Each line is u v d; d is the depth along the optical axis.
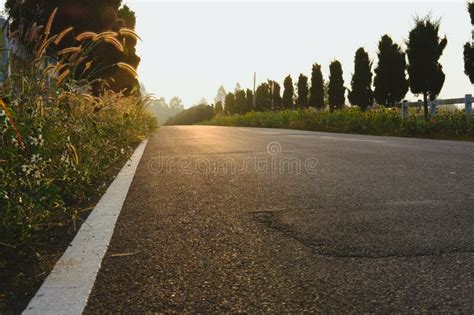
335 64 28.17
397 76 20.48
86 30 12.00
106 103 8.17
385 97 21.05
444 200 3.29
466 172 4.68
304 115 25.28
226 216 2.91
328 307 1.58
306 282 1.80
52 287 1.77
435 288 1.72
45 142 3.45
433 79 15.93
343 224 2.66
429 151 7.14
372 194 3.56
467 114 14.51
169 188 4.05
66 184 3.56
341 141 10.23
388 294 1.68
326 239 2.37
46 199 2.63
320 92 32.34
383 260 2.04
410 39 16.16
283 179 4.42
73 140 4.40
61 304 1.62
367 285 1.76
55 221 2.81
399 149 7.60
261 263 2.03
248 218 2.85
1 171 2.46
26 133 3.01
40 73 4.07
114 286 1.78
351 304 1.60
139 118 12.67
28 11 11.31
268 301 1.63
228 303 1.62
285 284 1.79
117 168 5.68
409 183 4.04
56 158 3.59
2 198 2.31
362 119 18.44
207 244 2.32
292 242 2.33
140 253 2.18
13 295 1.71
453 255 2.09
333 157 6.39
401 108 19.27
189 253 2.18
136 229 2.63
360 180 4.26
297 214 2.93
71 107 4.78
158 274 1.90
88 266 2.01
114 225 2.73
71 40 11.91
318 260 2.05
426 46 15.83
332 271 1.92
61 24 11.77
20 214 2.27
